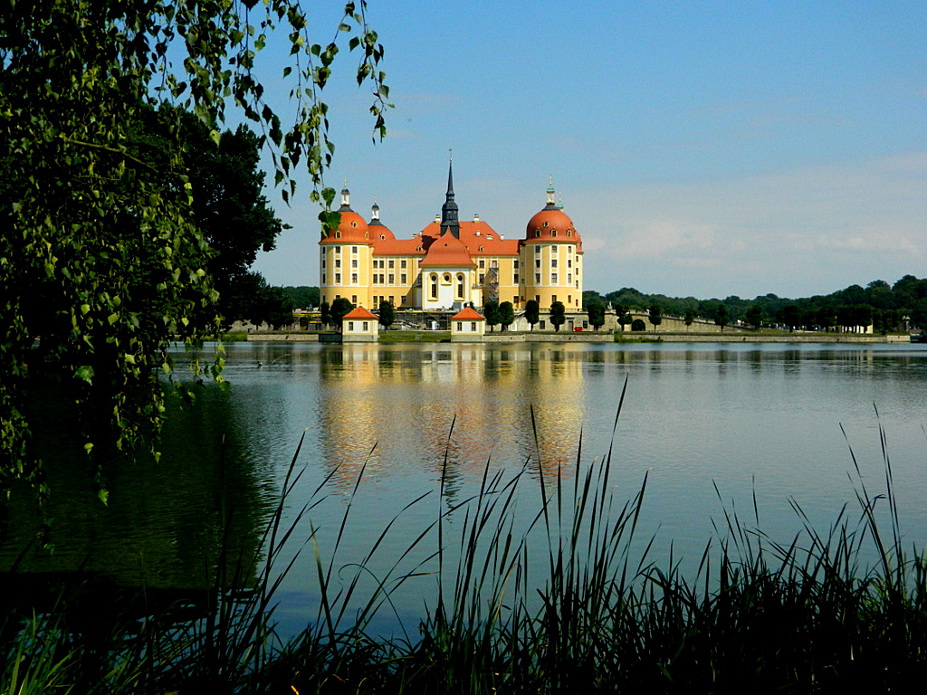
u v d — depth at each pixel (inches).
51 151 283.7
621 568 533.3
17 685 242.8
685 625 282.7
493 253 7780.5
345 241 7603.4
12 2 265.7
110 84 287.6
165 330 321.1
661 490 820.6
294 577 527.8
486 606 465.1
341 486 817.5
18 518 661.3
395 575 533.6
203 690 239.3
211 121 266.4
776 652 261.7
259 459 958.4
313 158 261.9
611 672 260.1
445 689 255.9
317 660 263.9
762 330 7386.8
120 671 257.4
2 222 287.7
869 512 326.3
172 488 782.5
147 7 271.4
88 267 292.5
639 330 6978.4
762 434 1269.7
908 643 274.2
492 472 907.4
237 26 269.7
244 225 1930.4
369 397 1800.0
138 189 296.4
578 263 7770.7
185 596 474.3
